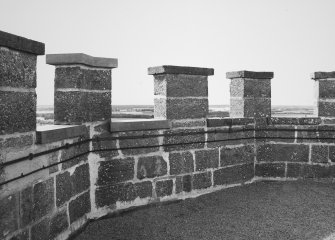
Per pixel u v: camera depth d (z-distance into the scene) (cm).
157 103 553
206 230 431
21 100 312
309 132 639
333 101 629
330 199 537
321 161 638
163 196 528
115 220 466
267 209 500
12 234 298
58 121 439
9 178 294
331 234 412
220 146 595
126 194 492
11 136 298
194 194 562
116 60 475
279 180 650
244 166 631
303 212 484
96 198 465
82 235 418
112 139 479
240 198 552
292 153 647
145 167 510
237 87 641
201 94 569
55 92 439
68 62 425
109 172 477
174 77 538
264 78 643
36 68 337
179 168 545
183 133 549
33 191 330
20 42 302
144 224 453
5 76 290
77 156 420
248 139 637
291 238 404
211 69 570
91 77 457
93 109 460
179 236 415
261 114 648
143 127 502
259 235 414
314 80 650
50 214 360
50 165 359
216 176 590
